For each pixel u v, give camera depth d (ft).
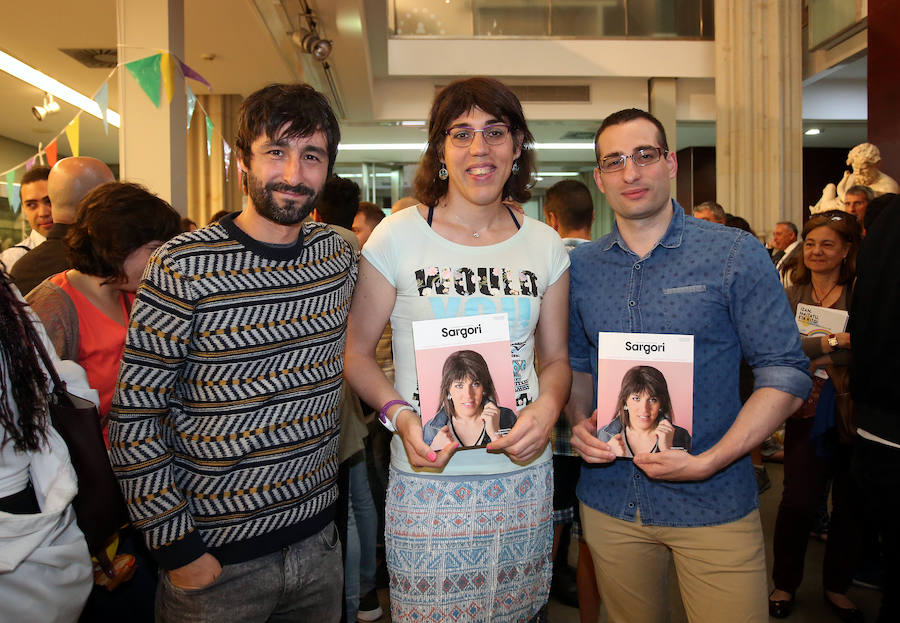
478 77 4.20
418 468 4.19
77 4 15.28
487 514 4.13
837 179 35.47
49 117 25.11
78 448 3.87
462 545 4.10
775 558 7.70
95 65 19.52
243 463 3.74
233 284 3.61
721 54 27.20
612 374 4.32
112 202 4.84
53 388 3.85
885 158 17.98
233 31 16.99
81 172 6.32
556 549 7.96
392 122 28.43
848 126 30.76
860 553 8.11
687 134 31.91
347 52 19.97
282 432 3.83
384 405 4.14
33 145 29.58
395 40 26.99
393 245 4.26
